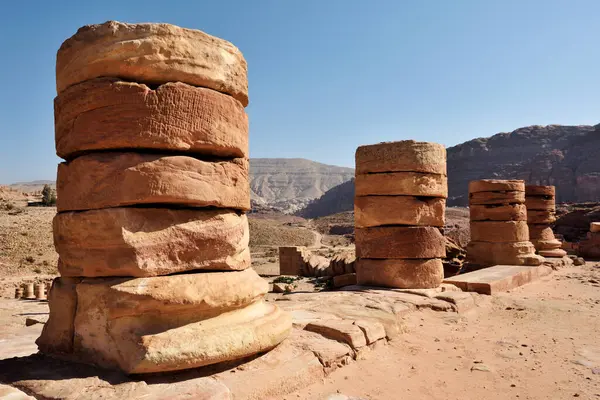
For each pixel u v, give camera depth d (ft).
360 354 16.97
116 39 13.66
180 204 13.94
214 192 14.23
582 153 287.89
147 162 13.32
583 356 17.94
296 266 61.57
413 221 28.78
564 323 23.56
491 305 28.45
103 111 13.56
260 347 14.17
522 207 45.09
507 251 43.96
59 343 14.08
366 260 30.19
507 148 332.80
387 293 27.27
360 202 30.09
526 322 23.81
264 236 193.88
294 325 19.25
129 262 12.91
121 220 13.08
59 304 14.38
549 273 43.98
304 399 13.12
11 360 13.91
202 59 14.37
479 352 18.49
